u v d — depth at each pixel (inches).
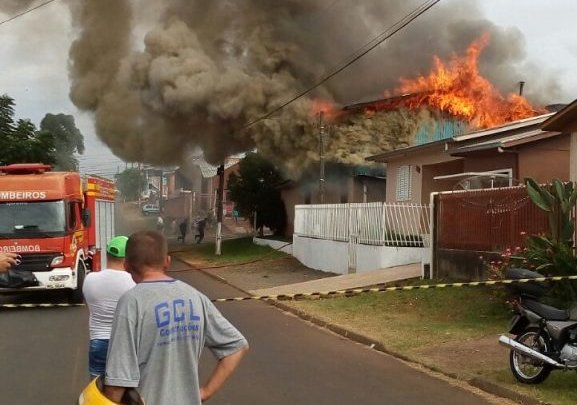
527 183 452.1
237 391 297.3
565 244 425.4
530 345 299.4
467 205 592.7
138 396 122.9
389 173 1051.9
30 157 1123.9
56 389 300.8
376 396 290.7
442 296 541.6
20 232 578.9
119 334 123.8
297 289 688.4
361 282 671.1
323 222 963.3
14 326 485.7
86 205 675.4
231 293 724.0
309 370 342.6
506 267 473.4
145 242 134.6
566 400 269.3
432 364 348.2
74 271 597.6
